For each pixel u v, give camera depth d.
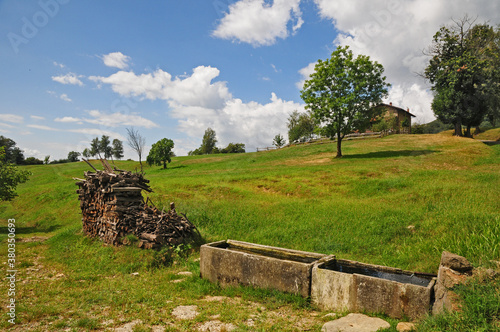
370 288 5.47
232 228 12.98
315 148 45.19
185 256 10.14
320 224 12.40
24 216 22.34
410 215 11.96
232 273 7.23
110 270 9.13
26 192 30.09
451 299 4.77
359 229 11.45
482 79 39.50
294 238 11.34
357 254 9.52
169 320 5.38
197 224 13.53
